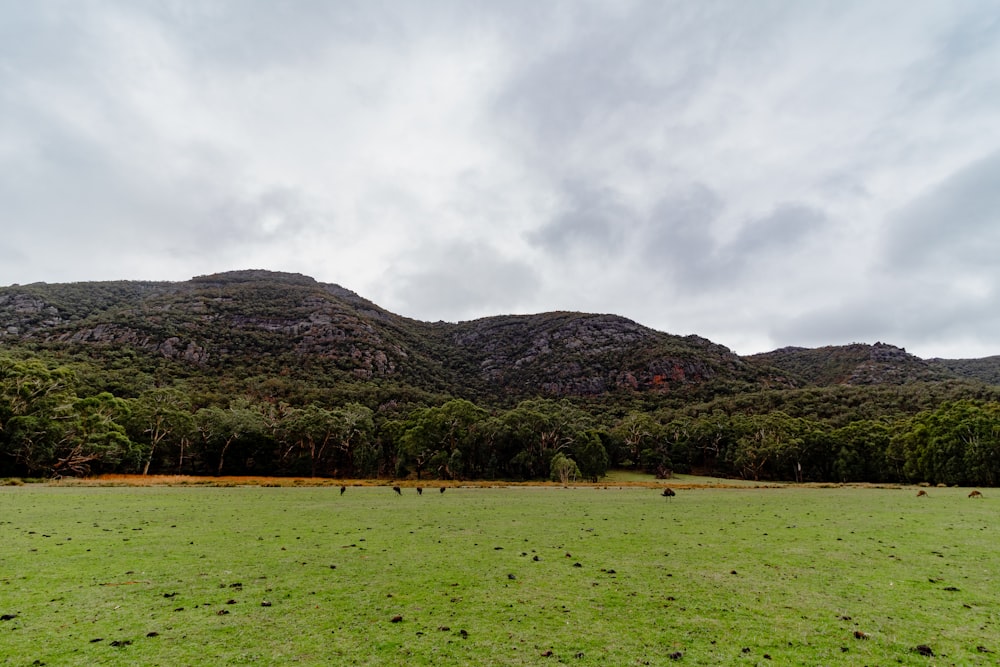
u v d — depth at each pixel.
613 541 21.73
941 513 32.84
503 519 29.38
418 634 10.33
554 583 14.46
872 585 14.45
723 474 109.62
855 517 30.91
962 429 75.25
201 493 47.19
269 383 141.25
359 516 30.05
